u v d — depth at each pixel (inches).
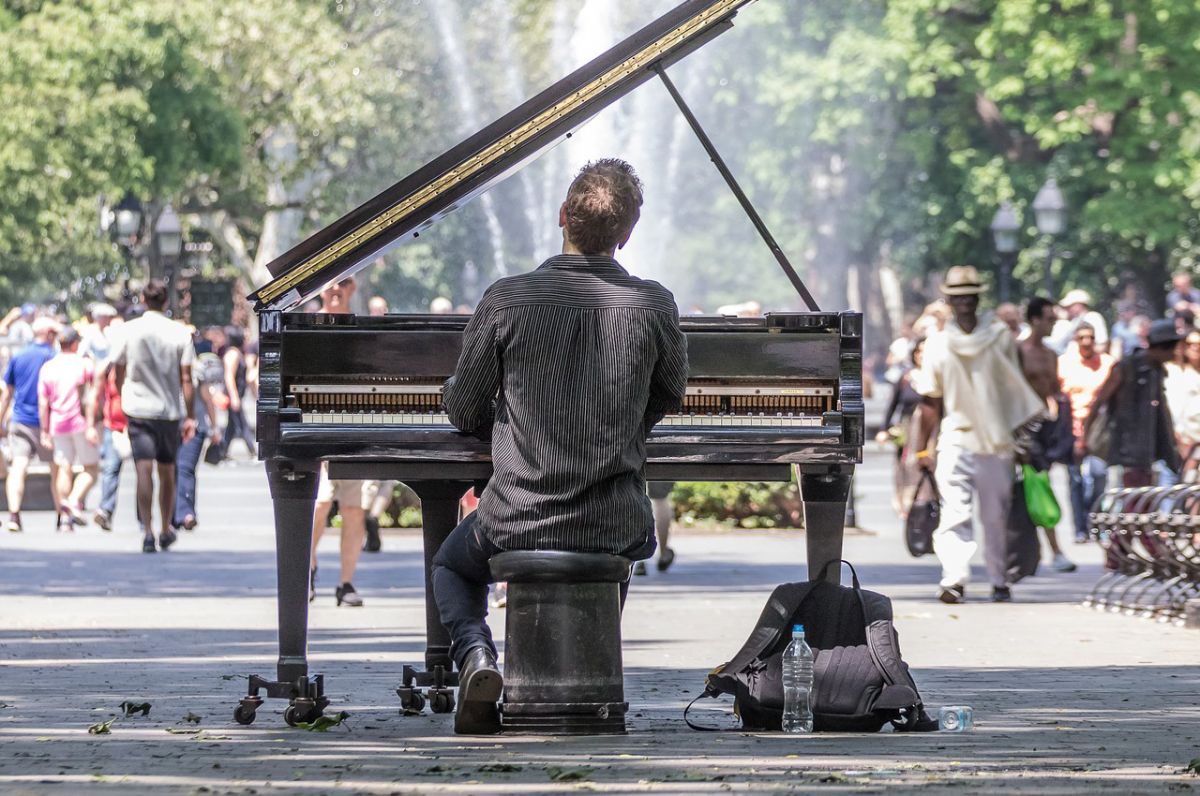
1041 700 759.7
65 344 1830.7
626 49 692.7
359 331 665.0
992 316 1272.1
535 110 681.6
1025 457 1278.3
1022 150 3895.2
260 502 2226.9
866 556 1611.7
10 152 3548.2
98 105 3627.0
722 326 679.1
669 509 1469.0
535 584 634.8
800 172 3978.8
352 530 1202.6
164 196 3831.2
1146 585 1290.6
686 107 719.7
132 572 1451.8
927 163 3865.7
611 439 628.7
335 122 3846.0
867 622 659.4
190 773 551.5
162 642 1002.1
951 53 3690.9
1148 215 3604.8
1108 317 4035.4
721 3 694.5
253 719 685.3
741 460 668.7
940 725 661.9
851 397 673.6
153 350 1614.2
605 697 638.5
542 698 637.3
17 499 1855.3
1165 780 531.8
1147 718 700.0
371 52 3944.4
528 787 518.0
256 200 4308.6
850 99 3816.4
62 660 917.8
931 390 1275.8
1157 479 1622.8
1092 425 1461.6
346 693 785.6
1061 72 3545.8
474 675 624.7
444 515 733.9
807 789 510.9
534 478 628.4
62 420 1828.2
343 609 1181.7
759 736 634.2
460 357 641.6
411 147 4045.3
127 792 512.7
